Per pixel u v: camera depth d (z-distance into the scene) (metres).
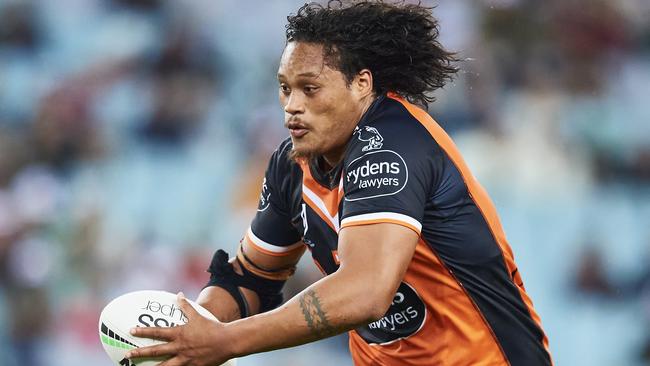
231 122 38.22
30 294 33.53
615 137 36.06
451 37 37.16
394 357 13.54
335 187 12.84
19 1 42.25
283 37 40.94
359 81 12.62
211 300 14.96
